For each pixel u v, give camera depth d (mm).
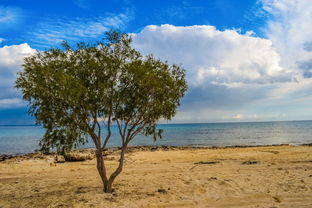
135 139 57750
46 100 7684
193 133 78812
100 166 9344
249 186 9977
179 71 9352
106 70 8391
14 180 12898
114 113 8742
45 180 12641
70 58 8500
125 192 9336
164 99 8836
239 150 26750
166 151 27656
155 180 11672
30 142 48844
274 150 25562
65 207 7617
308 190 9289
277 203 7926
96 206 7652
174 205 7809
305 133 67812
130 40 9031
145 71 8172
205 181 10977
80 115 7859
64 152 8078
